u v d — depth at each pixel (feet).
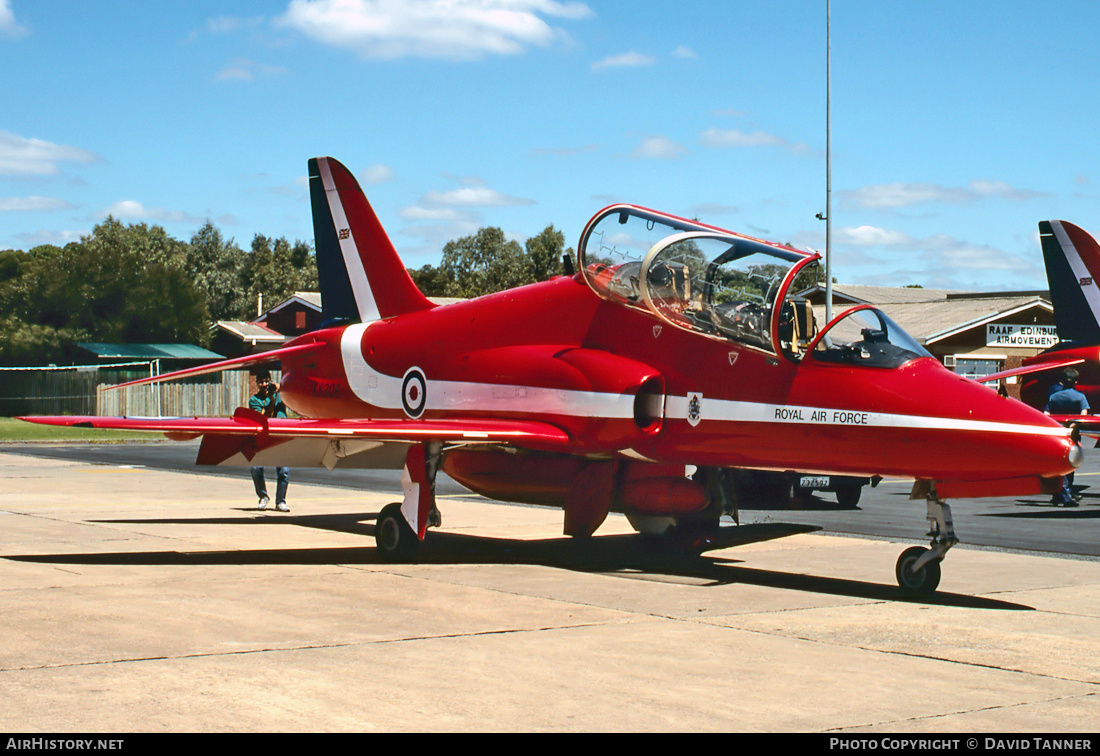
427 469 34.58
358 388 43.01
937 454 27.09
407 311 43.42
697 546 37.14
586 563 34.14
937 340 136.05
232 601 26.21
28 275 191.83
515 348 36.14
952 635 23.38
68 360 180.65
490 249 349.82
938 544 28.19
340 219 46.24
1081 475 74.95
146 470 72.59
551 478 35.68
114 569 31.12
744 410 30.30
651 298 31.78
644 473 34.60
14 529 40.42
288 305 174.19
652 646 21.71
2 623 22.97
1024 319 141.08
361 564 33.14
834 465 29.17
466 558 35.01
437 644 21.56
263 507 50.06
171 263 285.84
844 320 29.40
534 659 20.34
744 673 19.56
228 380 157.28
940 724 16.49
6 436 115.85
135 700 16.93
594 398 32.63
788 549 38.01
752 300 29.89
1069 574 32.68
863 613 25.90
